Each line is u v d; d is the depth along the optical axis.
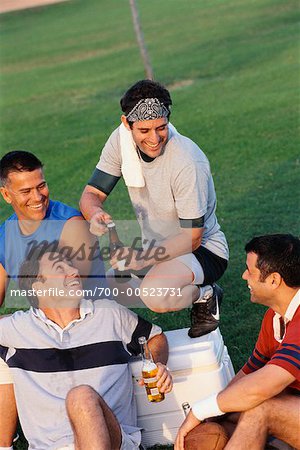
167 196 6.37
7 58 30.59
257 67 23.19
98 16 36.19
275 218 11.19
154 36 30.08
